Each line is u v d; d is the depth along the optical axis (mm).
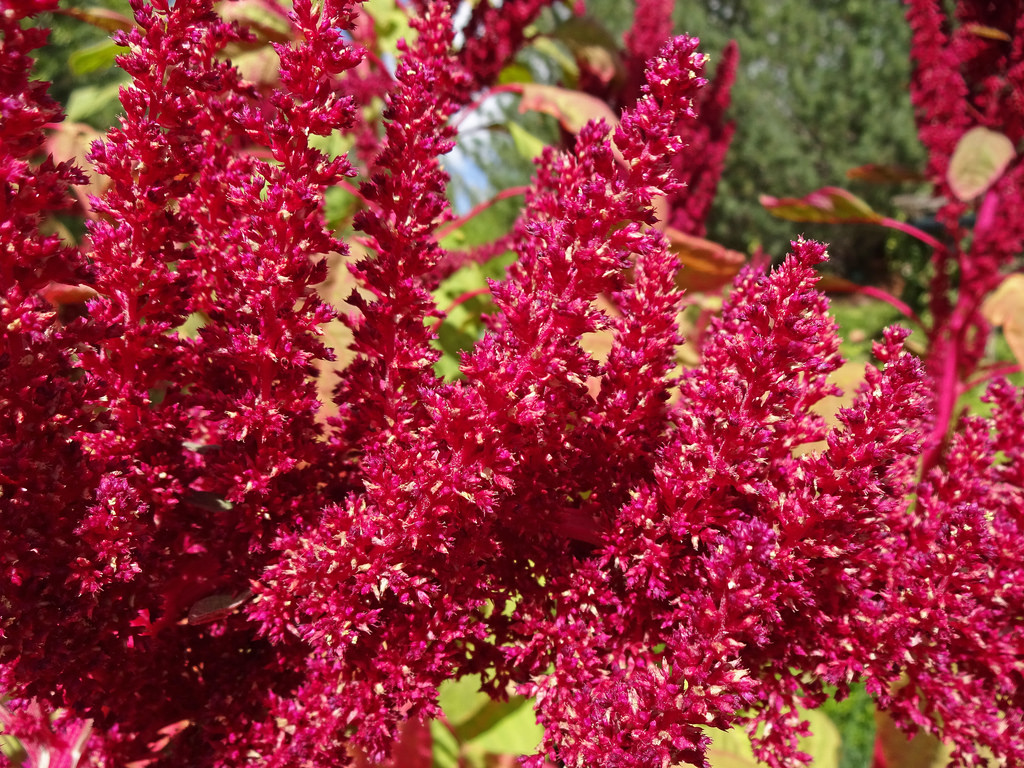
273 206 196
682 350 450
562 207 224
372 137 487
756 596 183
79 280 200
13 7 169
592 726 197
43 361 196
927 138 583
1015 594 219
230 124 226
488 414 194
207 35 211
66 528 200
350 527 207
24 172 180
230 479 219
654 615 218
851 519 196
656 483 223
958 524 214
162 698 230
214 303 228
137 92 198
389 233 216
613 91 640
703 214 695
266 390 213
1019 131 556
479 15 534
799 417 228
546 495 224
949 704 224
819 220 631
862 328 3465
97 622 210
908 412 193
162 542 229
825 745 463
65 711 227
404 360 219
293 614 216
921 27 585
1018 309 520
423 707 214
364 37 505
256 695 230
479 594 219
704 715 179
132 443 213
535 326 194
